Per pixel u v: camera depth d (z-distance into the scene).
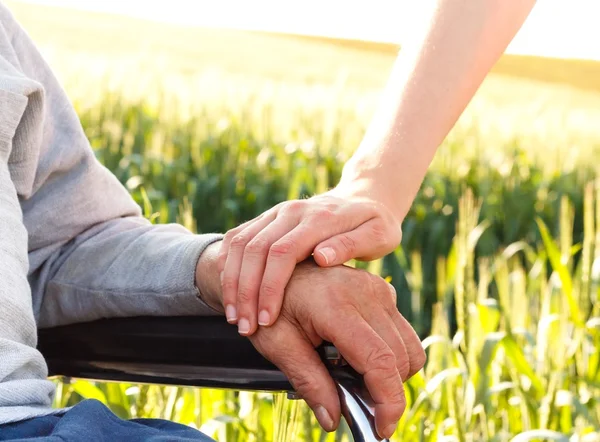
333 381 0.88
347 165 1.14
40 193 1.12
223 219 6.58
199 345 0.95
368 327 0.87
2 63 1.03
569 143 7.61
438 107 1.14
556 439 1.98
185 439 0.79
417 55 1.18
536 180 7.12
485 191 6.72
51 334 1.05
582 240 6.24
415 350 0.93
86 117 7.81
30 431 0.80
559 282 2.81
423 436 2.03
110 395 1.74
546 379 2.47
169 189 6.67
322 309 0.87
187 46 26.41
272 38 31.36
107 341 1.01
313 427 1.81
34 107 1.03
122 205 1.19
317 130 7.36
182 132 7.52
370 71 25.19
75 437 0.75
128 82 8.12
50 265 1.12
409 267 5.30
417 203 6.28
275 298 0.88
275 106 8.07
